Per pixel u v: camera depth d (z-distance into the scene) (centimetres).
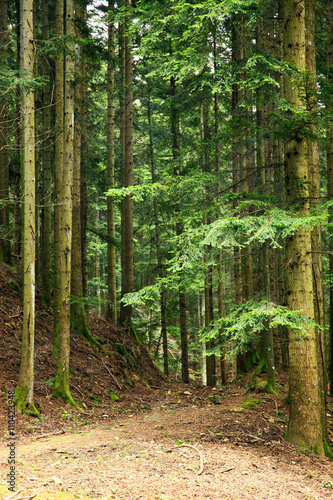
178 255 711
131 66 1853
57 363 1237
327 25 1234
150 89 2003
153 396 1475
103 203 2773
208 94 1365
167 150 2425
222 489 572
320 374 902
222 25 774
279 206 773
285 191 827
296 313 684
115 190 792
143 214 2141
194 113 1753
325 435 852
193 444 781
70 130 1152
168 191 841
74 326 1545
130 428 944
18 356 1180
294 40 829
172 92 1834
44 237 1583
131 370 1597
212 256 730
